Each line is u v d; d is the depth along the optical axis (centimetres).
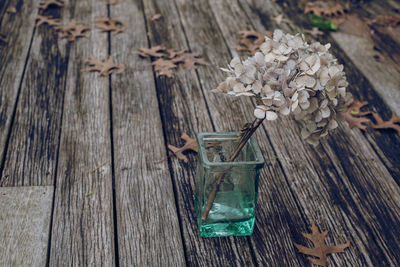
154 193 77
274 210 76
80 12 120
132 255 69
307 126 60
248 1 131
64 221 72
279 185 79
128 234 71
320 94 59
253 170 65
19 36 109
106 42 109
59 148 83
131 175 79
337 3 134
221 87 60
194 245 70
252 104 95
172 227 72
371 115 95
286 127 91
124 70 101
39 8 120
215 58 107
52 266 67
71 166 80
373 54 113
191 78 100
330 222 75
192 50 109
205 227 70
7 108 90
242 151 68
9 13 117
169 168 81
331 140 88
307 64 57
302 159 84
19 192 75
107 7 123
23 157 81
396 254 71
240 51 110
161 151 84
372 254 71
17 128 86
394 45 117
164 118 90
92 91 95
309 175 82
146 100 94
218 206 67
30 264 67
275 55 58
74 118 89
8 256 68
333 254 71
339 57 111
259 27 119
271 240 72
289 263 69
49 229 71
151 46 109
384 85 103
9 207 73
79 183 77
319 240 71
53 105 91
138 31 114
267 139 88
